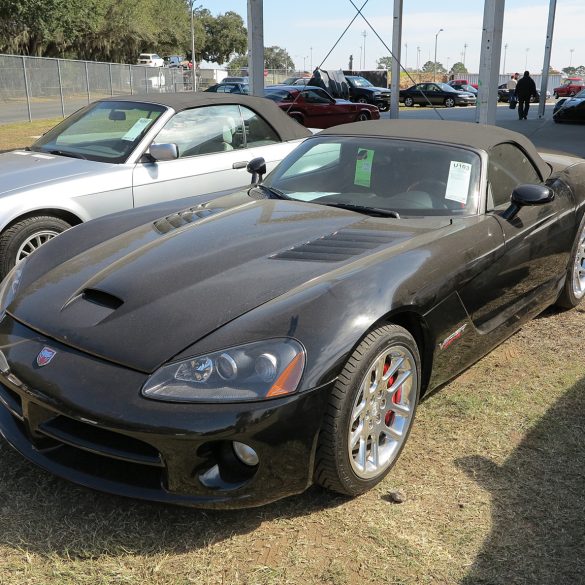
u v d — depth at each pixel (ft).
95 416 7.02
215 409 6.91
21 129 58.08
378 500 8.39
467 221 10.56
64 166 16.38
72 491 8.42
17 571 7.06
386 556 7.41
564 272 13.80
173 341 7.38
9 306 8.84
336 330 7.53
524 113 70.64
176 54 231.71
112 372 7.27
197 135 18.25
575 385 11.54
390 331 8.11
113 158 16.89
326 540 7.65
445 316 9.25
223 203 11.55
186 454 7.00
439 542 7.66
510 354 12.80
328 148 12.52
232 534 7.72
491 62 31.68
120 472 7.73
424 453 9.42
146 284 8.40
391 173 11.51
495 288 10.64
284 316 7.50
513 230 11.05
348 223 10.17
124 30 172.65
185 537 7.66
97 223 11.34
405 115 80.28
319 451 7.59
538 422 10.29
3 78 80.38
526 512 8.20
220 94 19.47
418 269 8.79
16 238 14.79
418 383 9.06
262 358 7.11
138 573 7.08
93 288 8.53
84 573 7.06
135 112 18.12
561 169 14.35
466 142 11.84
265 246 9.25
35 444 8.11
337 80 73.46
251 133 19.61
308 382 7.21
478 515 8.12
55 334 7.93
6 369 7.89
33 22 123.65
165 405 6.94
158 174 17.02
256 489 7.35
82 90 91.45
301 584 7.00
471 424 10.20
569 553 7.52
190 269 8.65
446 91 111.86
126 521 7.90
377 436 8.46
